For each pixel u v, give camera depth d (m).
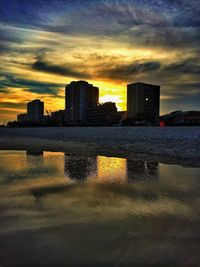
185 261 3.67
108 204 6.48
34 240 4.36
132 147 24.97
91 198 7.05
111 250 4.00
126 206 6.35
